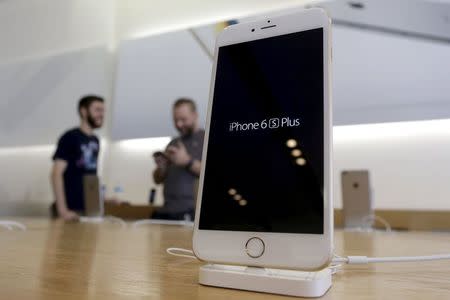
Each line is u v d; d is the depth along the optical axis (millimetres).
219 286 288
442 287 298
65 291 263
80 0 2881
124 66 2770
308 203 311
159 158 2297
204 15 2645
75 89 2785
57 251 488
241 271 297
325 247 292
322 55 345
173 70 2596
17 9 2506
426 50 1945
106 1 3045
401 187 1987
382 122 1995
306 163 323
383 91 2006
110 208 2404
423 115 1926
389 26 2016
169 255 460
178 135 2426
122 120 2715
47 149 2623
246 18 2443
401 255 496
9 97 2414
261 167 341
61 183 2121
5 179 2357
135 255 458
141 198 2639
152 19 2869
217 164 362
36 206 2533
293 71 354
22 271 337
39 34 2621
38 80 2584
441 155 1934
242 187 342
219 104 380
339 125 2070
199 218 347
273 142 344
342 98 2074
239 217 331
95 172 2324
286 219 312
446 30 1921
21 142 2459
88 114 2578
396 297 261
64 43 2754
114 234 806
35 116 2547
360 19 2068
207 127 379
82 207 2152
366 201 1257
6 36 2418
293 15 371
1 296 248
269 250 308
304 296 260
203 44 2531
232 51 392
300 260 296
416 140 1988
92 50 2908
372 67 2033
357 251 550
